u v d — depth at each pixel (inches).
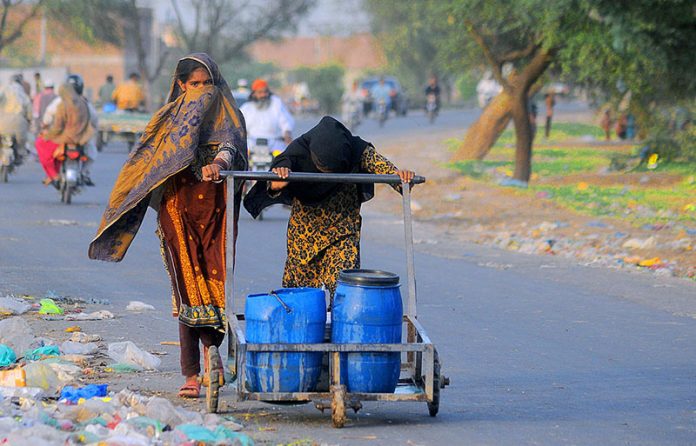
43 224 1348.4
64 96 1608.0
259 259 1137.4
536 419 534.9
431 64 5718.5
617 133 3255.4
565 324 824.9
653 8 1524.4
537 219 1614.2
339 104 6097.4
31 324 744.3
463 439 490.0
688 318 865.5
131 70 5487.2
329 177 522.9
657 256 1242.6
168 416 473.7
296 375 491.2
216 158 526.3
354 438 483.8
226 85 550.6
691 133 2201.0
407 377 560.7
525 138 2112.5
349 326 495.5
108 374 603.2
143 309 821.9
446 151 2871.6
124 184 535.2
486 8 1847.9
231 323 509.4
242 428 491.8
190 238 538.3
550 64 2065.7
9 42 4008.4
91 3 4158.5
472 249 1327.5
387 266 1141.1
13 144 1975.9
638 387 616.4
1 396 505.7
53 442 414.0
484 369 658.8
